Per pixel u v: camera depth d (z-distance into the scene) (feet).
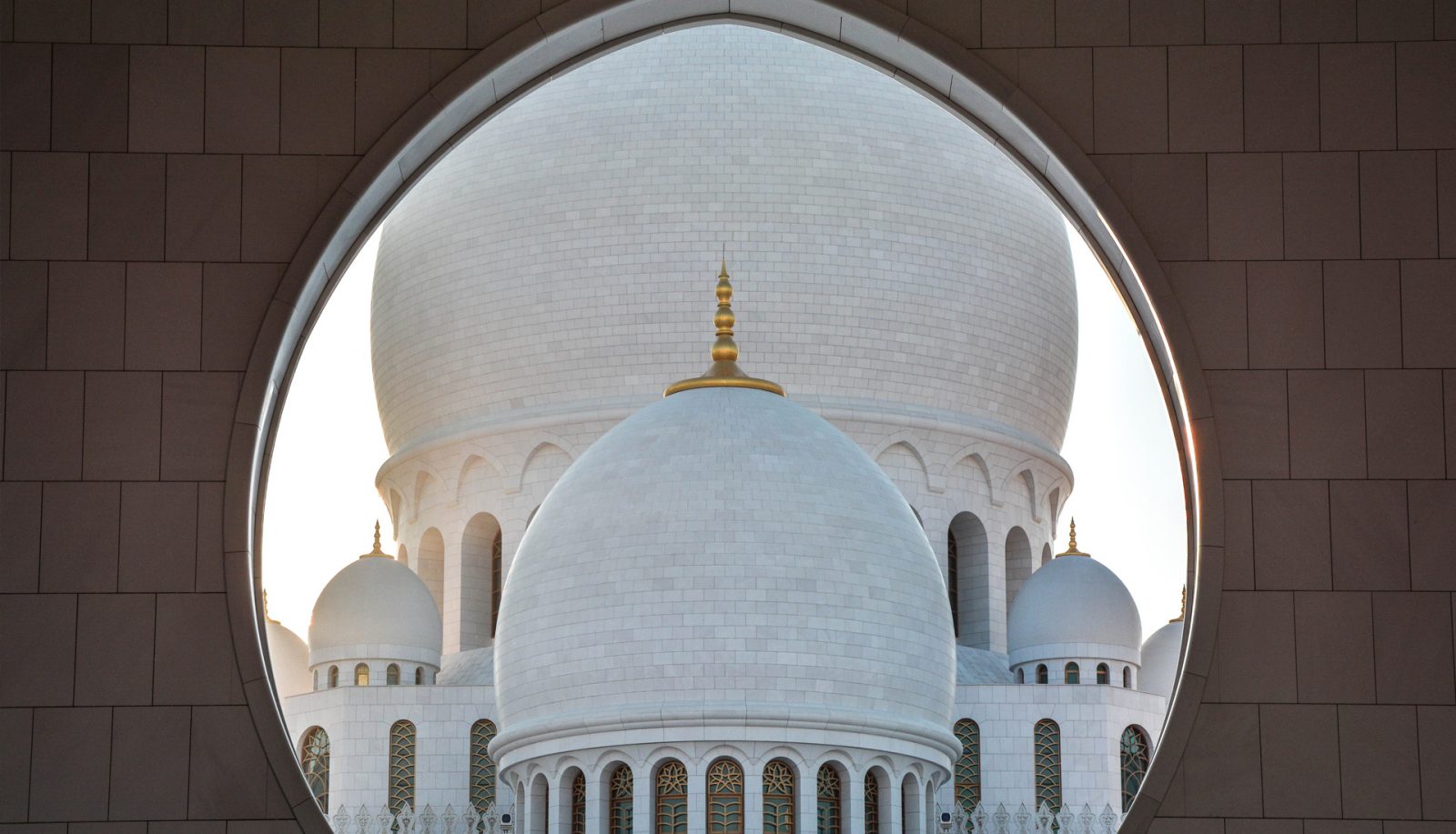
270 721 80.43
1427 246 83.56
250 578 81.51
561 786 274.36
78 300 82.53
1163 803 80.28
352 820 313.94
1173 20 85.15
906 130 348.59
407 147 83.97
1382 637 81.10
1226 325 83.15
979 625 346.33
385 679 325.62
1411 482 82.12
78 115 83.61
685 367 337.52
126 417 81.97
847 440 294.87
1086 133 84.53
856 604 274.36
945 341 345.10
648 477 279.90
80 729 79.97
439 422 351.67
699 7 88.53
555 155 345.72
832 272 339.36
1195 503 83.15
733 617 269.85
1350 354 82.94
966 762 321.11
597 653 272.31
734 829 267.39
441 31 84.74
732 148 340.80
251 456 81.87
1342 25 84.99
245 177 83.61
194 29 84.43
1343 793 80.23
